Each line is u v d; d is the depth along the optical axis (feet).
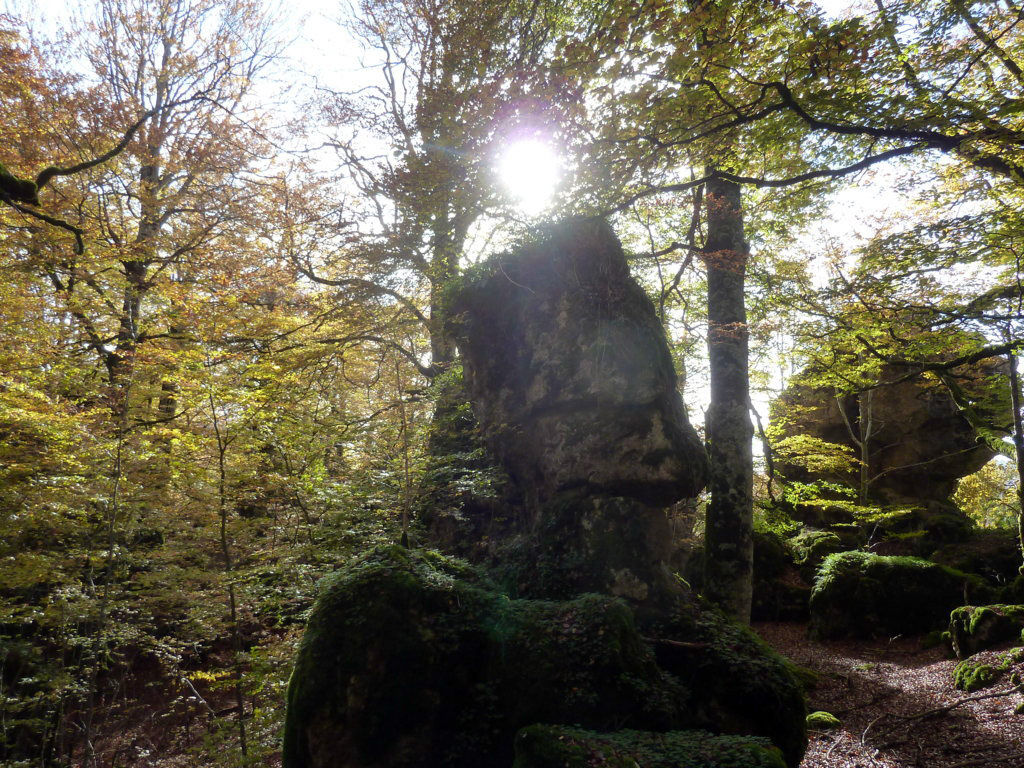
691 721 23.21
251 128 43.04
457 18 38.37
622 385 30.19
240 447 34.53
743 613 33.83
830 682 37.19
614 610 23.97
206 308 38.42
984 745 24.43
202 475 32.27
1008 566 53.11
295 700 22.50
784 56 24.56
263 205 44.34
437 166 31.09
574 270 32.78
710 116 25.99
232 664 35.83
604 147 26.50
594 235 32.76
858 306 38.63
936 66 24.99
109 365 40.24
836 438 75.25
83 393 35.65
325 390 46.01
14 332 35.53
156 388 38.34
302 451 38.11
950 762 23.43
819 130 25.98
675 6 26.84
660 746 18.35
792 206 37.76
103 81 45.98
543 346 32.50
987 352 36.01
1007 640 36.88
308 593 31.19
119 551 31.32
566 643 23.17
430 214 37.01
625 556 27.89
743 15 22.61
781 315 40.75
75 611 29.73
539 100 25.62
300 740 22.00
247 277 41.11
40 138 37.42
